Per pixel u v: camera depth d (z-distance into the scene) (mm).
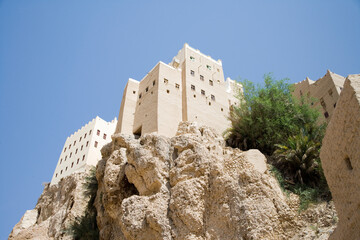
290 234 15930
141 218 17891
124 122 29000
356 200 8477
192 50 33312
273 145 22750
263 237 15406
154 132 24656
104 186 24328
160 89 28078
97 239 24266
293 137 20984
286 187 18906
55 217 32031
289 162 20031
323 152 10617
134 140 24203
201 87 30234
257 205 16594
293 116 23125
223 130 28078
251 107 24844
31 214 38875
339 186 9570
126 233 17781
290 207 17328
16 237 31594
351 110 8461
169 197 18750
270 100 24594
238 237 15930
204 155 19734
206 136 22688
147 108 28125
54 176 43281
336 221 15336
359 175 8227
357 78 8656
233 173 18812
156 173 19688
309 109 23688
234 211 16875
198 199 17828
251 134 23797
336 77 31000
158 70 29672
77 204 31344
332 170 9984
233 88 33781
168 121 26234
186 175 18938
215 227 16969
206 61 33344
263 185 17391
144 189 20062
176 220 17500
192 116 27203
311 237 15195
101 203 24625
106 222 23109
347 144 8828
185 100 28172
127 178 21984
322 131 22047
